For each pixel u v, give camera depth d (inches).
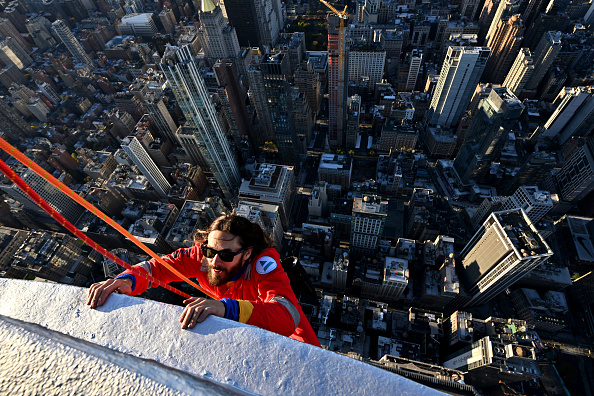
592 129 7258.9
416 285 5634.8
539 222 5979.3
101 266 6368.1
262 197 6186.0
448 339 4734.3
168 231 6496.1
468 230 6643.7
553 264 5442.9
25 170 6003.9
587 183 6205.7
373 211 4896.7
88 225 6486.2
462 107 7677.2
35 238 5772.6
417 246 5757.9
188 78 5147.6
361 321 5310.0
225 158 6653.5
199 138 6067.9
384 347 4534.9
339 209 6417.3
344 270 5157.5
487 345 3833.7
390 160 7288.4
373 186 7096.5
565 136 7652.6
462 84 7268.7
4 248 6200.8
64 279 5851.4
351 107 7775.6
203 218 6417.3
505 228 4239.7
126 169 7598.4
